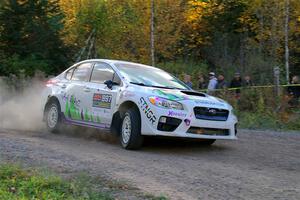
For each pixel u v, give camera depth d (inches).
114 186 225.3
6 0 783.1
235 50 999.6
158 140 378.9
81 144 354.0
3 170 239.5
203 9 1014.4
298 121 524.1
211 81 668.7
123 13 978.7
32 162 270.5
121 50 971.3
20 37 784.9
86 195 208.1
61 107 405.4
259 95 584.1
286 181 253.9
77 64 413.4
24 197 202.1
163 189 225.8
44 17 810.8
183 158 311.0
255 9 905.5
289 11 864.9
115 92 351.3
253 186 239.1
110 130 354.3
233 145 376.5
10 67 758.5
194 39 1026.1
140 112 327.6
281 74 872.9
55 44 829.8
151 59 922.1
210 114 328.5
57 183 222.5
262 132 469.7
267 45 900.6
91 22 957.2
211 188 231.8
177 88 361.1
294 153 348.2
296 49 910.4
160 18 953.5
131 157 304.2
